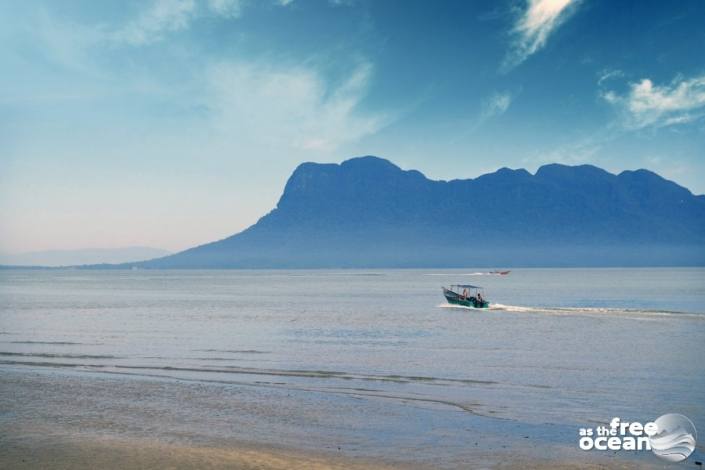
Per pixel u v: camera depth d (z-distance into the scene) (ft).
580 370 132.36
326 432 84.17
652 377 123.54
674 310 317.83
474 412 95.09
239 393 107.65
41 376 122.93
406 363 142.10
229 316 281.33
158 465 70.69
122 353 158.61
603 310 302.04
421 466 71.10
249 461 72.02
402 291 565.53
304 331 214.28
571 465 71.92
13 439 80.48
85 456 73.77
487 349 165.78
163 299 431.02
